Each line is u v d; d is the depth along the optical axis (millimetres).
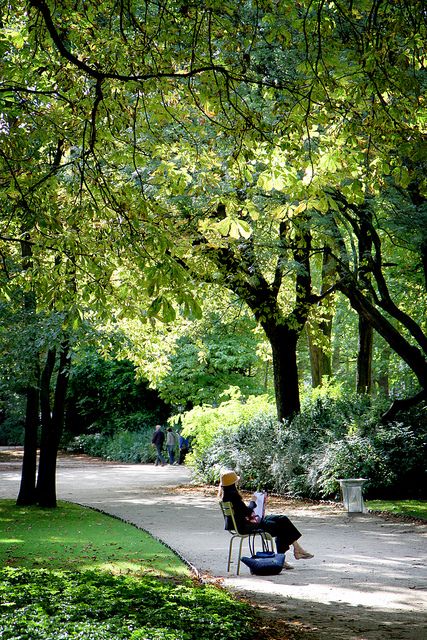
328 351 28250
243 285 20562
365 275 19766
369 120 8000
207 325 27359
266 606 8188
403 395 21297
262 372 46469
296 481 20797
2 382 18516
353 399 23016
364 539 13406
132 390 44375
